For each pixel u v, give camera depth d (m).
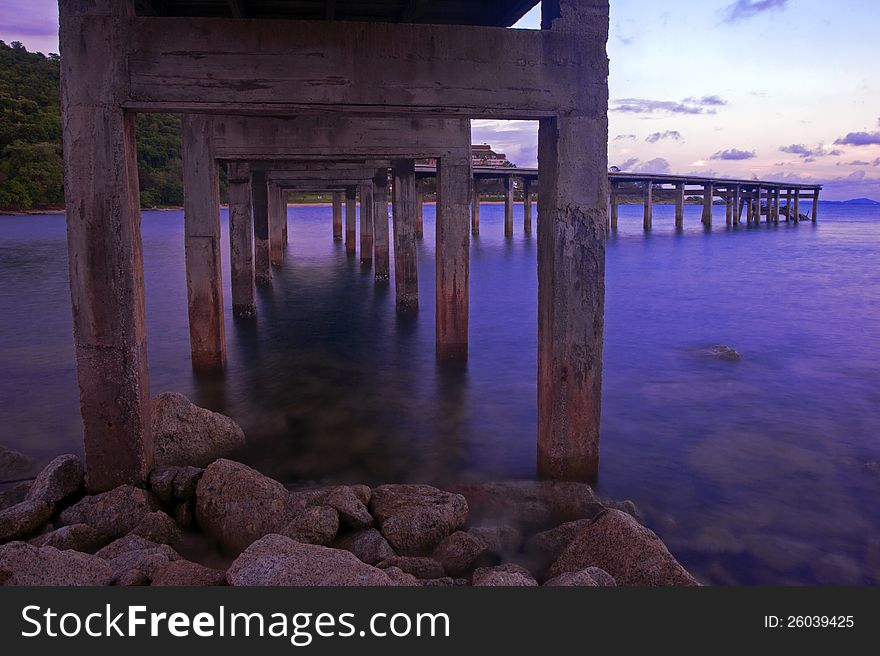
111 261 4.99
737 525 5.30
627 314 15.09
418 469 6.39
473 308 16.14
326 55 5.04
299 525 4.48
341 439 7.23
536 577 4.41
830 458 6.73
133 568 3.97
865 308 15.69
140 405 5.20
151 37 4.88
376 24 5.07
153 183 92.06
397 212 14.62
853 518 5.43
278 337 12.67
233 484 5.02
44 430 7.46
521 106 5.28
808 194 59.75
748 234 44.56
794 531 5.21
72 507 4.98
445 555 4.44
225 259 27.62
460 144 10.02
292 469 6.39
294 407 8.34
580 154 5.38
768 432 7.49
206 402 8.52
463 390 9.13
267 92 5.00
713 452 6.88
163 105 4.91
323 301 17.00
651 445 7.07
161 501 5.25
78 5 4.80
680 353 11.35
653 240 38.78
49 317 14.39
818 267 24.58
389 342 12.17
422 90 5.16
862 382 9.52
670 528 5.23
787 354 11.27
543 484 5.55
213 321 9.69
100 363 5.11
